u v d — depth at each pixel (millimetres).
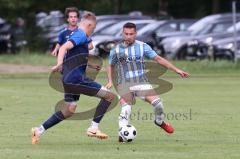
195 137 34406
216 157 28906
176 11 179000
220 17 94500
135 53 32062
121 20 111625
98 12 146625
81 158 28688
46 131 36219
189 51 88125
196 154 29641
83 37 31156
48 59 89000
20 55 96812
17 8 109500
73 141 33219
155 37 94062
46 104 48656
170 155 29391
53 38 109188
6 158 28703
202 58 85875
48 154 29625
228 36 88062
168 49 91375
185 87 61719
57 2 111688
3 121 40250
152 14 181125
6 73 76188
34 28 111625
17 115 42906
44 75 73438
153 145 32000
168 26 99562
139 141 33188
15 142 32844
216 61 80000
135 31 32156
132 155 29375
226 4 170875
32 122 39844
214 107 47219
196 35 92438
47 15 113688
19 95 54375
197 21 100125
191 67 78062
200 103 49594
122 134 32625
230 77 71375
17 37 111875
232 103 49594
